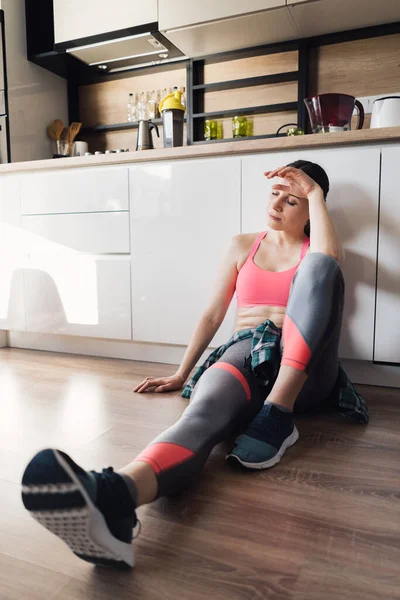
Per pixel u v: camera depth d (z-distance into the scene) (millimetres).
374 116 1814
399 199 1506
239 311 1430
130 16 2447
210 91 2736
